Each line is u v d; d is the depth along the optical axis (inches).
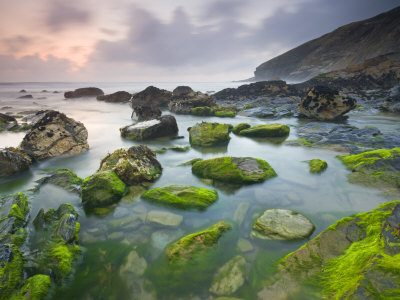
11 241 168.4
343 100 682.8
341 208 215.5
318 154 384.5
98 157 406.3
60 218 197.3
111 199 234.2
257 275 140.6
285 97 1318.9
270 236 175.3
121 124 735.1
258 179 271.3
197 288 135.2
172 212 214.8
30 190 261.1
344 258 131.8
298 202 229.1
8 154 322.7
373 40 4372.5
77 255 164.2
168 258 157.9
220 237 175.3
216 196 242.2
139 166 291.3
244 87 1594.5
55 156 398.9
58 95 2303.2
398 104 831.7
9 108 1173.1
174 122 570.6
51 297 131.7
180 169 330.0
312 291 122.9
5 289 125.3
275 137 518.0
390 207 156.3
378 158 284.4
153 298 131.0
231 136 542.3
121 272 150.2
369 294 103.7
